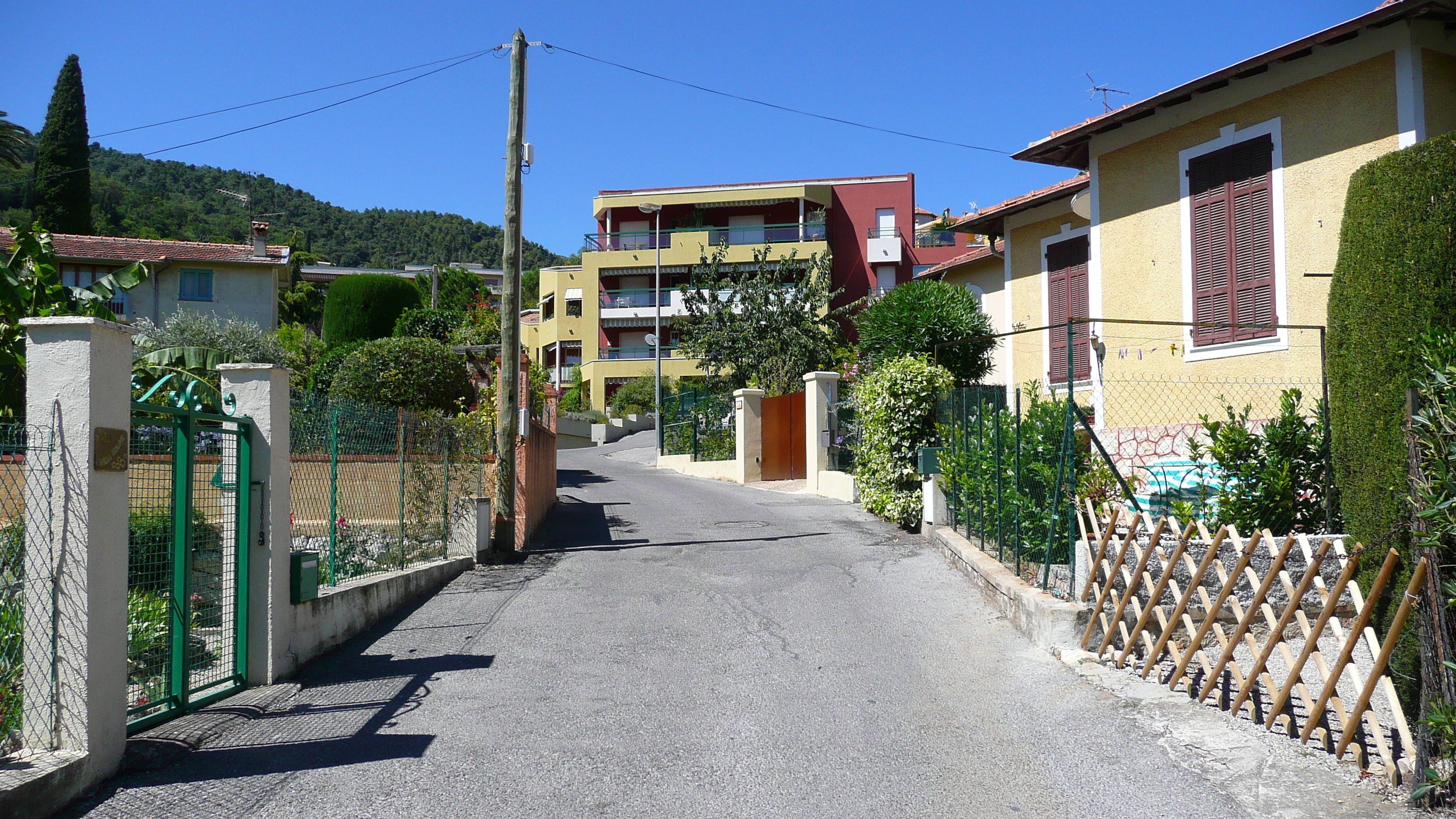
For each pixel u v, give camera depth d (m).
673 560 11.93
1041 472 8.25
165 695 5.80
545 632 8.23
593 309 47.88
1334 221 10.11
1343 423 5.77
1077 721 5.67
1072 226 14.55
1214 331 11.27
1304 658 5.15
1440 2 8.99
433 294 47.94
